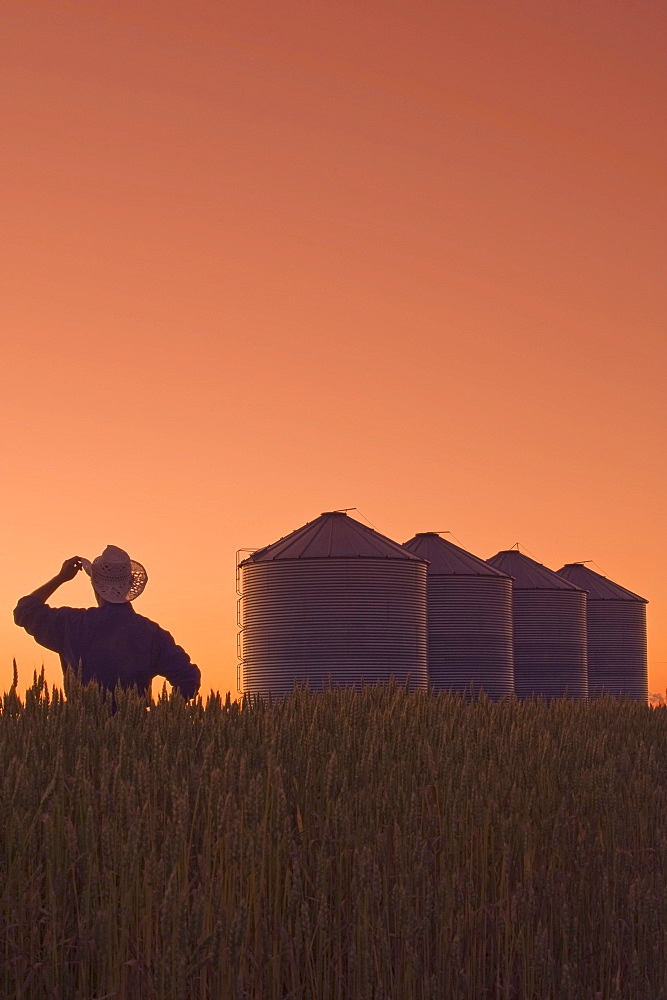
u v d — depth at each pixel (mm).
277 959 3863
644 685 64062
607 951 4801
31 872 3758
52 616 7109
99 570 7188
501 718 7258
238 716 5773
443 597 52438
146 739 4883
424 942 4289
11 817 3740
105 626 7074
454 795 4895
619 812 5609
